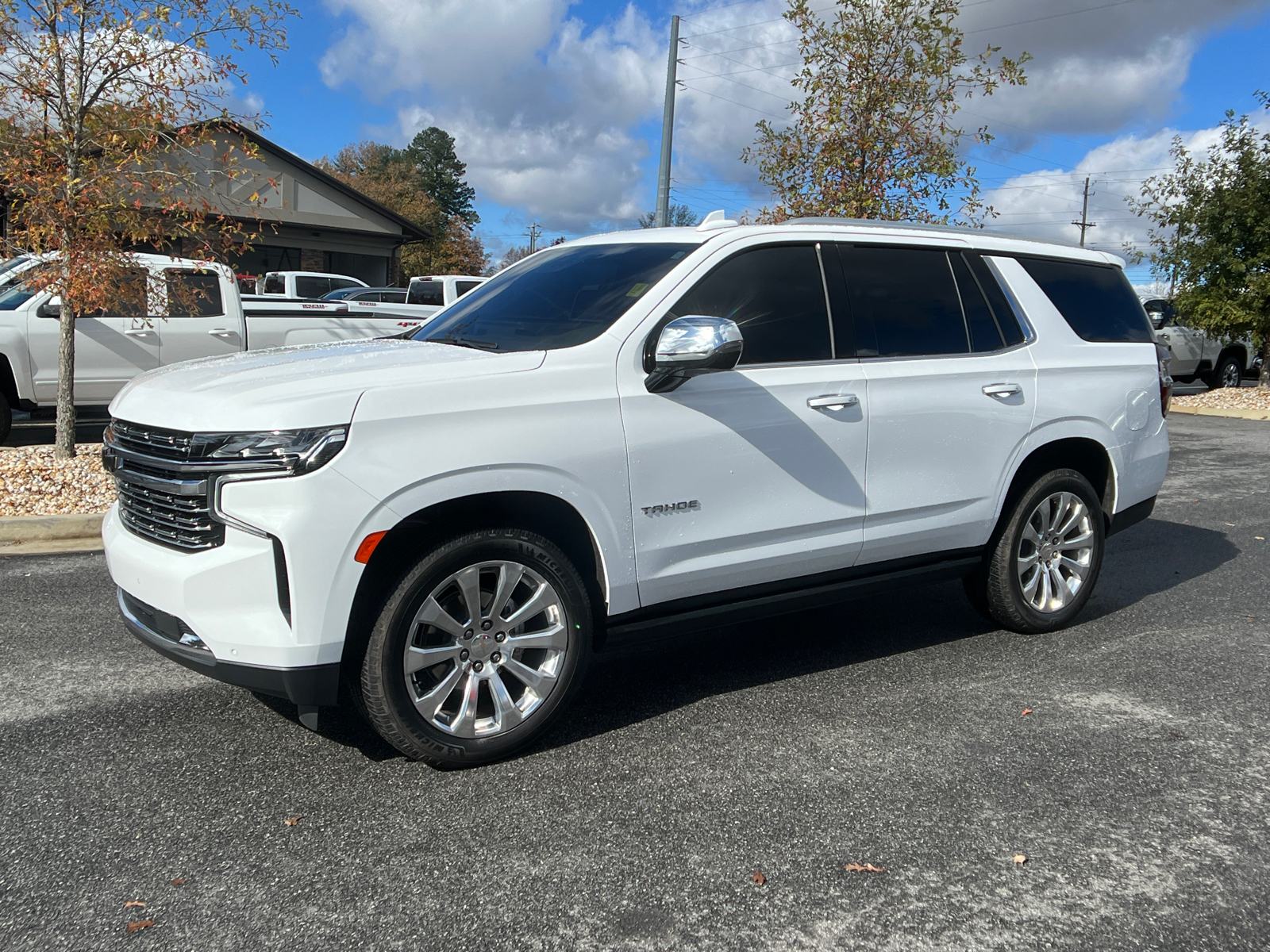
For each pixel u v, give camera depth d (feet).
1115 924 8.55
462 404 10.79
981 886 9.10
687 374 11.73
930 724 12.82
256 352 13.43
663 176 72.90
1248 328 58.65
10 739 11.94
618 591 12.09
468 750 11.17
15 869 9.09
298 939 8.16
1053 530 16.44
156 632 11.03
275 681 10.22
